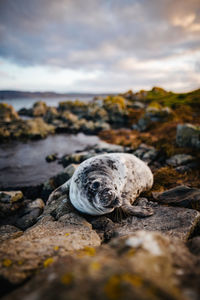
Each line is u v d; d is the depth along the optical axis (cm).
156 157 985
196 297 98
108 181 413
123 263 119
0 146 1619
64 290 99
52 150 1484
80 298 91
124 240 165
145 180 544
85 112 3384
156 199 493
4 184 898
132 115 2669
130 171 500
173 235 314
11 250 195
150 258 129
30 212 606
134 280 101
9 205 631
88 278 105
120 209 436
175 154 991
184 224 342
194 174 712
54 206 492
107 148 1227
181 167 763
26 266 169
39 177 977
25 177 980
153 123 1975
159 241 156
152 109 2111
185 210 391
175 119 1928
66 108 3781
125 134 1878
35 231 341
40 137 1945
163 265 125
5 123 2406
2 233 445
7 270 162
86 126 2311
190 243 182
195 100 2933
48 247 206
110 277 104
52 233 324
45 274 137
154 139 1417
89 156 1030
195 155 930
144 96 4678
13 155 1361
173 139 1295
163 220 371
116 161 491
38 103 4212
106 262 122
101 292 94
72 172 729
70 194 469
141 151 1095
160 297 93
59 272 126
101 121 2570
